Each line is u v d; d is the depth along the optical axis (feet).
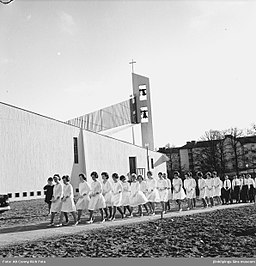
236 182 59.82
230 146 72.38
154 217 40.96
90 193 39.11
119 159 97.35
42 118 77.20
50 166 77.41
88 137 87.81
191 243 25.86
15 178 70.03
